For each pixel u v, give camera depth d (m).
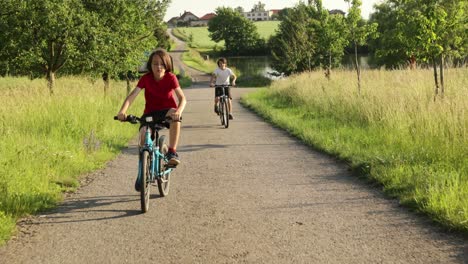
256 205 6.28
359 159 8.38
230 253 4.66
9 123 11.27
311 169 8.40
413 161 7.85
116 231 5.38
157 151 6.41
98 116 13.31
